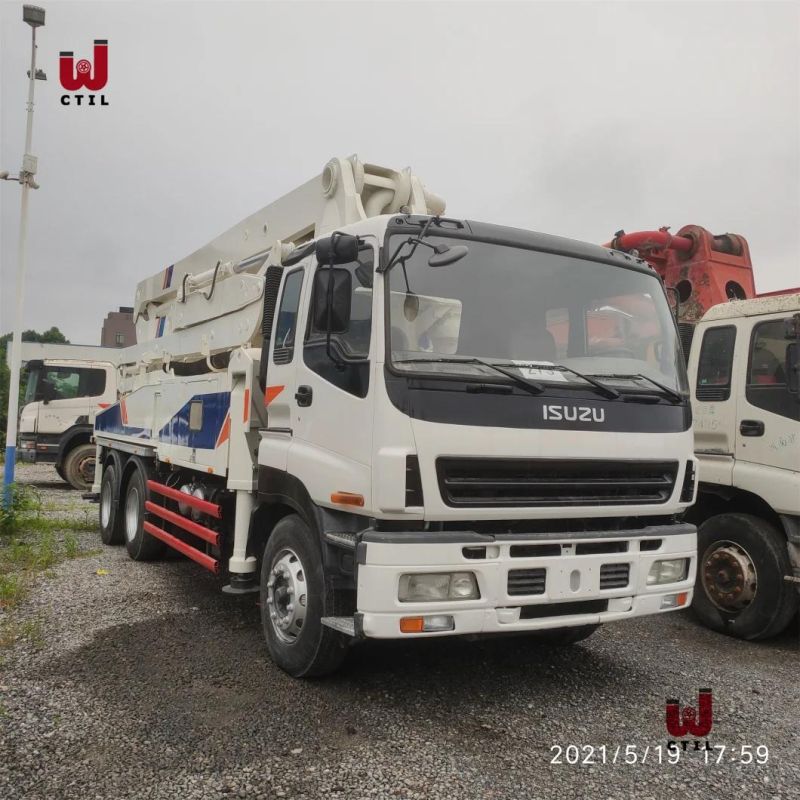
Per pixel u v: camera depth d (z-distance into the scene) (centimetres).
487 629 388
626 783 345
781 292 707
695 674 500
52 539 896
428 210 586
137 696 425
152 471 779
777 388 575
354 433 406
